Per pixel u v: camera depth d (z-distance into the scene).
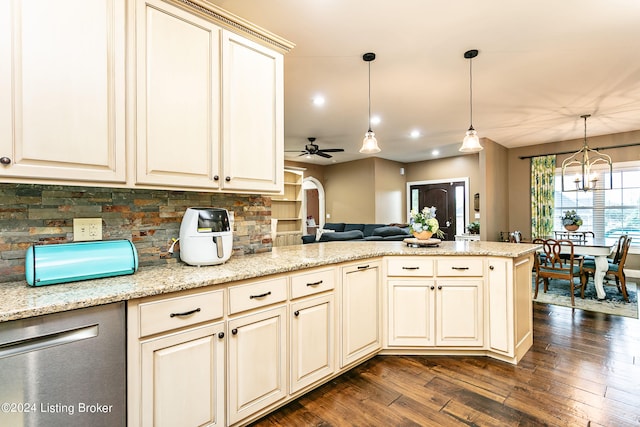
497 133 5.59
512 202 6.76
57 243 1.58
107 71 1.44
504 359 2.46
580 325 3.25
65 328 1.16
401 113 4.53
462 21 2.36
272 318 1.79
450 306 2.52
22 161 1.24
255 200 2.43
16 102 1.23
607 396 1.97
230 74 1.88
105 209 1.72
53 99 1.31
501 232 6.43
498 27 2.43
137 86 1.53
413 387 2.11
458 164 7.87
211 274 1.61
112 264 1.53
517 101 4.04
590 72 3.21
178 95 1.67
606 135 5.67
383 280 2.57
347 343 2.25
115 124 1.46
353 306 2.30
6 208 1.46
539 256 4.42
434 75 3.29
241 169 1.94
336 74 3.26
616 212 5.62
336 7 2.20
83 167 1.38
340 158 8.27
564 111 4.40
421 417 1.79
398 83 3.49
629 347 2.70
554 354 2.57
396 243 3.29
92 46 1.40
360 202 8.40
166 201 1.94
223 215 1.91
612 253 4.75
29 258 1.36
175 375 1.42
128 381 1.30
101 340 1.23
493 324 2.48
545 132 5.52
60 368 1.15
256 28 1.97
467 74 3.26
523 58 2.93
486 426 1.71
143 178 1.55
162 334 1.38
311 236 5.96
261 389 1.74
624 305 3.91
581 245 4.12
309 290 1.99
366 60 2.95
